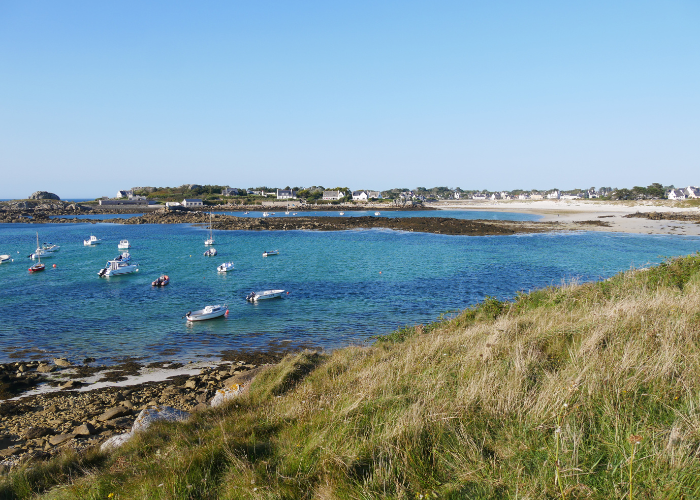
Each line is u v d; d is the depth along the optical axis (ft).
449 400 23.02
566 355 28.37
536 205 652.48
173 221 426.92
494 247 226.17
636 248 212.84
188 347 81.56
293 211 599.98
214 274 158.61
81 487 23.65
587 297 49.03
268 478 19.31
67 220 449.89
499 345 31.73
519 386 22.88
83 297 123.65
